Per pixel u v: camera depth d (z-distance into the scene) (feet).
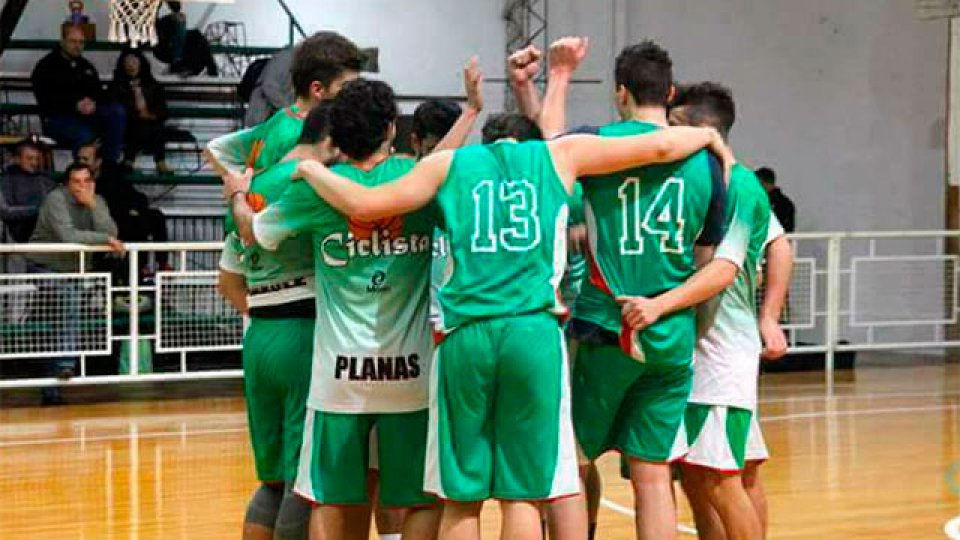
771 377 37.60
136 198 39.47
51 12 46.21
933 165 42.45
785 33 46.68
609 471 23.75
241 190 13.91
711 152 13.26
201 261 45.44
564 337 12.68
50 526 19.70
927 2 41.93
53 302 31.94
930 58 42.37
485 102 49.73
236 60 47.62
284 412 13.92
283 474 14.03
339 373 12.73
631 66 13.30
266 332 13.75
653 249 13.02
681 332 13.09
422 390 12.85
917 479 22.84
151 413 31.63
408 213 12.70
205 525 19.70
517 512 12.27
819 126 45.91
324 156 13.51
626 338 12.94
